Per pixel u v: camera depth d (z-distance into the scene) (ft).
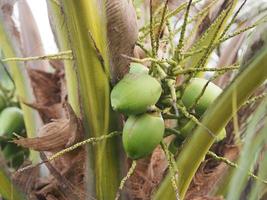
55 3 5.37
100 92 5.08
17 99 7.59
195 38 6.17
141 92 4.83
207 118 4.85
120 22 4.96
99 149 5.26
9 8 6.93
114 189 5.45
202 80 5.19
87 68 5.00
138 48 5.47
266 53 4.53
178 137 5.34
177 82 5.66
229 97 4.73
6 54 7.04
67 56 5.44
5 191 5.70
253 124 3.81
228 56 6.87
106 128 5.20
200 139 4.92
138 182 5.67
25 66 6.98
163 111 5.04
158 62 4.88
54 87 6.72
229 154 6.02
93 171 5.41
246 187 5.18
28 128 6.98
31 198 5.74
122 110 4.87
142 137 4.84
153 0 6.03
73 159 5.45
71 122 5.21
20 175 5.71
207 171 5.94
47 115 6.65
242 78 4.66
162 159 5.81
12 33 6.99
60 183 5.55
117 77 5.04
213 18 6.18
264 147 4.22
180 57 4.92
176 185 4.85
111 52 5.00
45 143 5.35
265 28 4.56
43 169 6.41
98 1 4.91
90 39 4.90
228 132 6.07
